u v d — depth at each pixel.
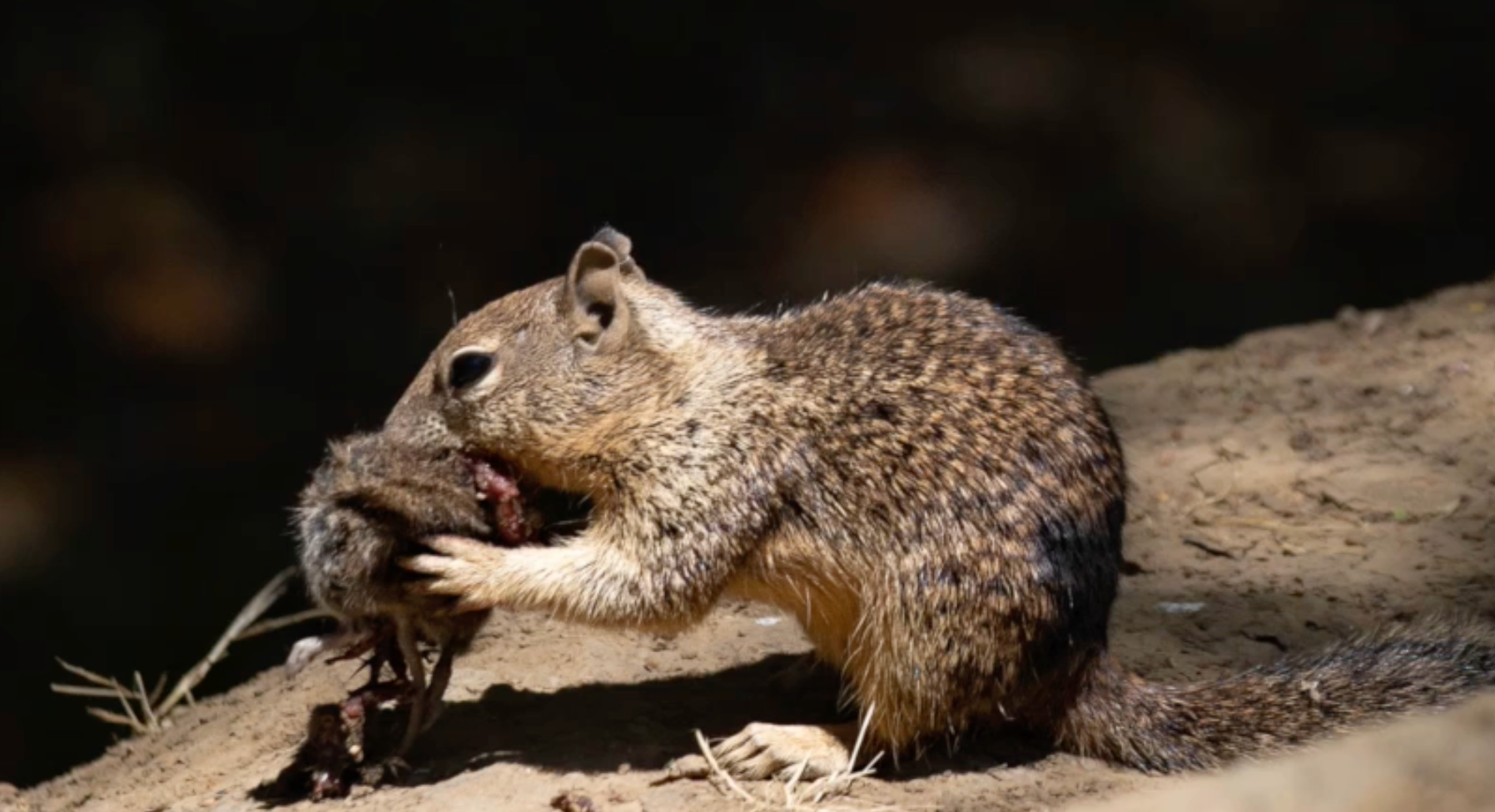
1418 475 10.98
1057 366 8.39
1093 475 8.11
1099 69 25.75
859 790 7.82
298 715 9.29
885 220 23.67
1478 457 11.11
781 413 8.10
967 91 25.23
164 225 22.83
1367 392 12.27
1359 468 11.14
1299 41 26.48
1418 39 26.64
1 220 22.72
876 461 7.96
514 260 23.11
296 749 8.60
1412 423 11.66
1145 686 8.20
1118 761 8.09
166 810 8.22
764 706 8.77
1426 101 25.75
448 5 24.91
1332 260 23.59
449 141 24.09
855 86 25.20
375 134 24.03
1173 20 26.48
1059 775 7.96
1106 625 8.20
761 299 22.69
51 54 23.48
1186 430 12.09
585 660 9.38
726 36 25.42
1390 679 8.15
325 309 22.55
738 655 9.42
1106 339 22.48
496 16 25.00
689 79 25.02
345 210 23.38
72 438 20.92
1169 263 23.52
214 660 10.77
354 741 8.05
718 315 9.20
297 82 24.19
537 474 8.52
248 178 23.48
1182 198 24.23
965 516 7.85
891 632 7.92
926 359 8.20
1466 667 8.24
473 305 22.59
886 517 7.91
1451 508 10.59
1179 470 11.47
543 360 8.35
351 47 24.56
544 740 8.34
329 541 7.84
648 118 24.66
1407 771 5.40
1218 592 9.92
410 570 7.87
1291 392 12.51
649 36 25.11
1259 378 12.88
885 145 24.59
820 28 25.72
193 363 21.98
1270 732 8.04
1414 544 10.27
